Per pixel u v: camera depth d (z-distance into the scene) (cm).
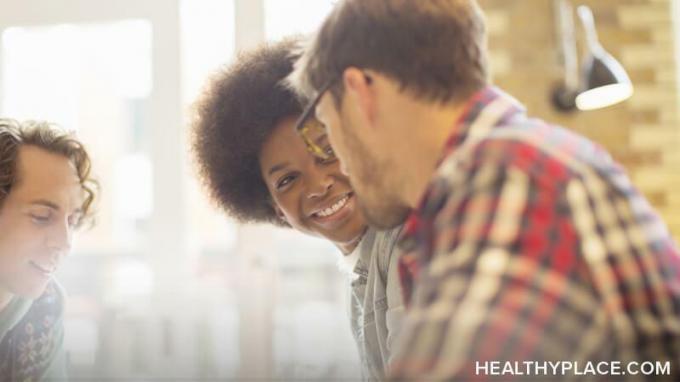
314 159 123
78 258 287
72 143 148
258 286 280
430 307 57
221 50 284
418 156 73
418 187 74
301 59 90
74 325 284
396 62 72
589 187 61
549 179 60
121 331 284
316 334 278
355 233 125
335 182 123
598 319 56
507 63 254
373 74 73
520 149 62
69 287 286
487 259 56
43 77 294
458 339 54
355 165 77
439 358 54
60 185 142
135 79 291
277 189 129
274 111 127
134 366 283
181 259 287
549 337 54
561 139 66
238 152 133
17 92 294
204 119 140
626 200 64
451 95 72
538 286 55
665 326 61
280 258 283
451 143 69
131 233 291
